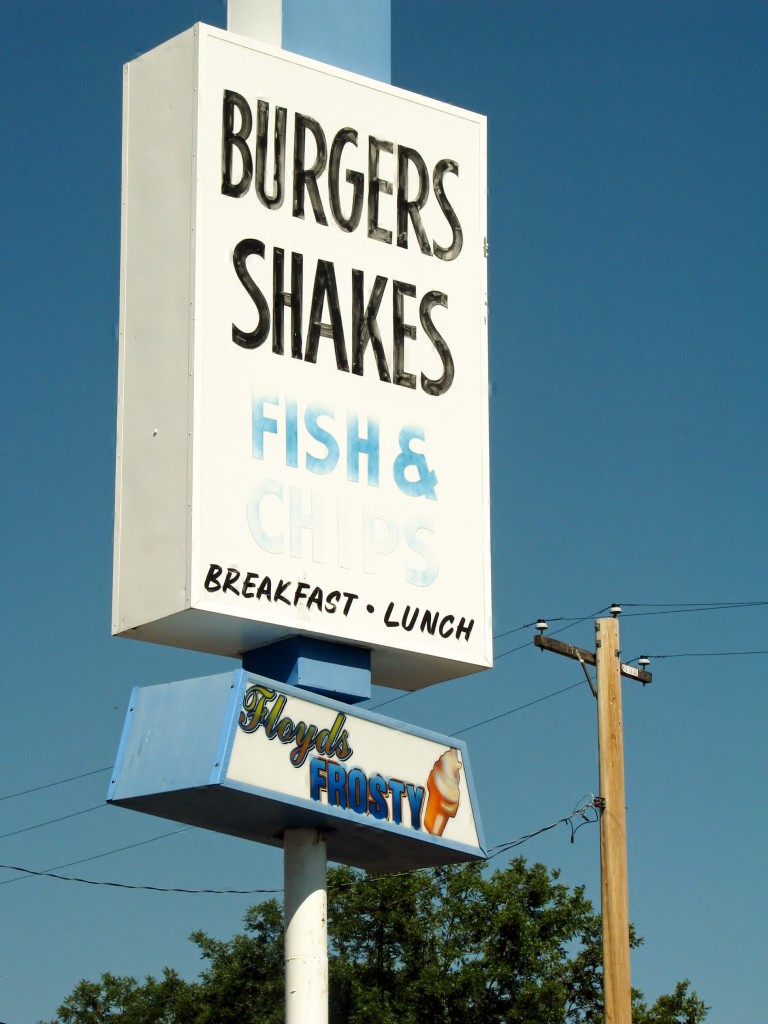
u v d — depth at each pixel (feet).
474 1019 115.44
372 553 56.70
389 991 117.19
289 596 54.95
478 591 58.49
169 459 55.11
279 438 55.83
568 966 118.32
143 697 54.13
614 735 88.53
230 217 56.54
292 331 56.85
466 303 60.49
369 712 55.36
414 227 59.93
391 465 57.67
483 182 61.77
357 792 54.44
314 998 54.49
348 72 59.77
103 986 125.08
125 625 55.01
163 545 54.65
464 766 57.67
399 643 56.59
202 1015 119.75
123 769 53.47
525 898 119.44
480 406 59.93
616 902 86.02
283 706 53.21
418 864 58.80
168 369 55.77
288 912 55.26
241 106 57.52
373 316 58.44
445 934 119.14
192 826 55.57
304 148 58.34
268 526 55.06
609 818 87.35
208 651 56.59
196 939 123.65
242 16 60.34
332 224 58.29
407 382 58.59
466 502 58.95
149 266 57.06
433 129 61.11
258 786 52.01
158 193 57.41
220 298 55.88
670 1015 117.91
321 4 60.59
